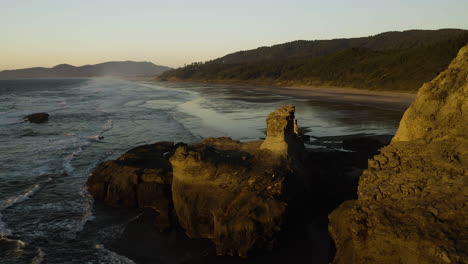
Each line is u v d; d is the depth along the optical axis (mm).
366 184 9922
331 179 17078
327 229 13383
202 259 11977
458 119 10109
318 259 11578
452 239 7031
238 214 12383
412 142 10766
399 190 8953
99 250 12953
